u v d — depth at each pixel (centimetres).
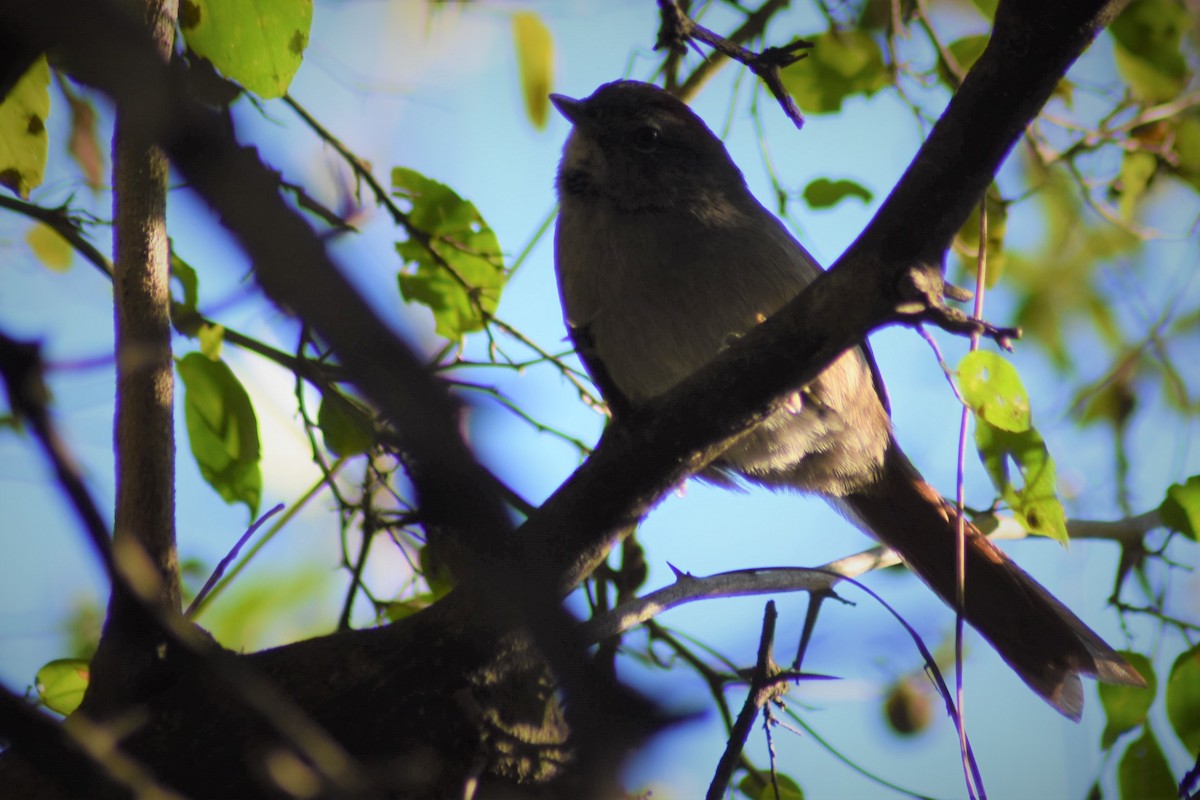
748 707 538
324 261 284
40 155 621
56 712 634
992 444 630
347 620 701
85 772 387
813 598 706
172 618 461
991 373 598
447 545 572
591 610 789
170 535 523
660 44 557
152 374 526
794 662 711
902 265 500
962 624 620
